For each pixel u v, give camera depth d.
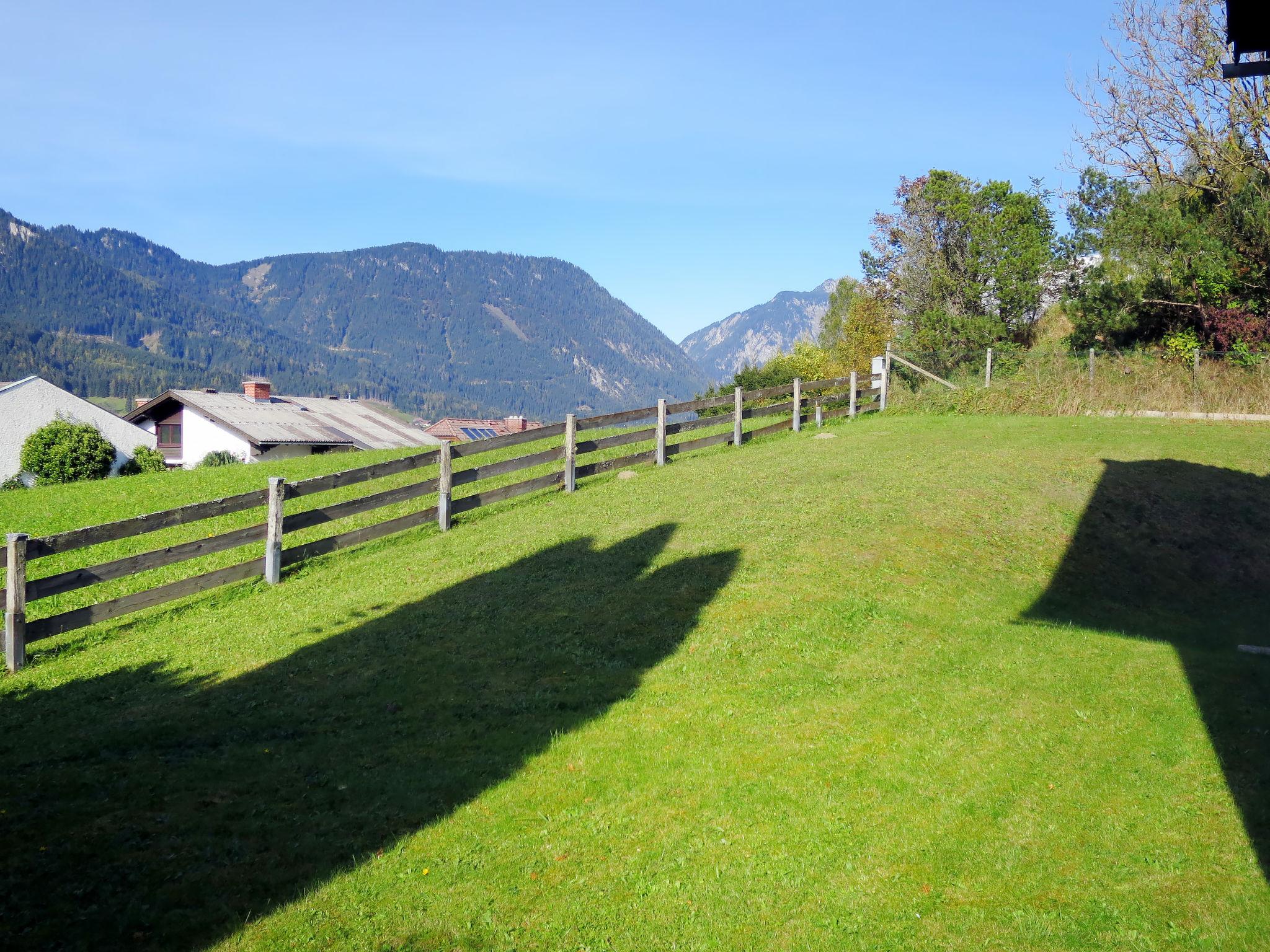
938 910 4.64
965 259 34.28
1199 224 24.44
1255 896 4.60
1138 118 27.59
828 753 6.25
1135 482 13.67
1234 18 6.16
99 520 15.57
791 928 4.53
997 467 14.60
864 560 10.47
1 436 44.16
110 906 4.59
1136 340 25.22
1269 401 19.25
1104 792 5.71
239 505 10.80
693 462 16.33
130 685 8.12
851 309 45.25
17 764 6.42
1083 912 4.57
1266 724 6.64
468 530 12.69
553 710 7.04
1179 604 10.11
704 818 5.52
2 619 8.95
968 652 8.14
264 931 4.45
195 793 5.84
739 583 9.69
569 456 14.68
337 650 8.53
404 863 5.06
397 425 64.50
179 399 49.78
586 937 4.47
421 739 6.62
